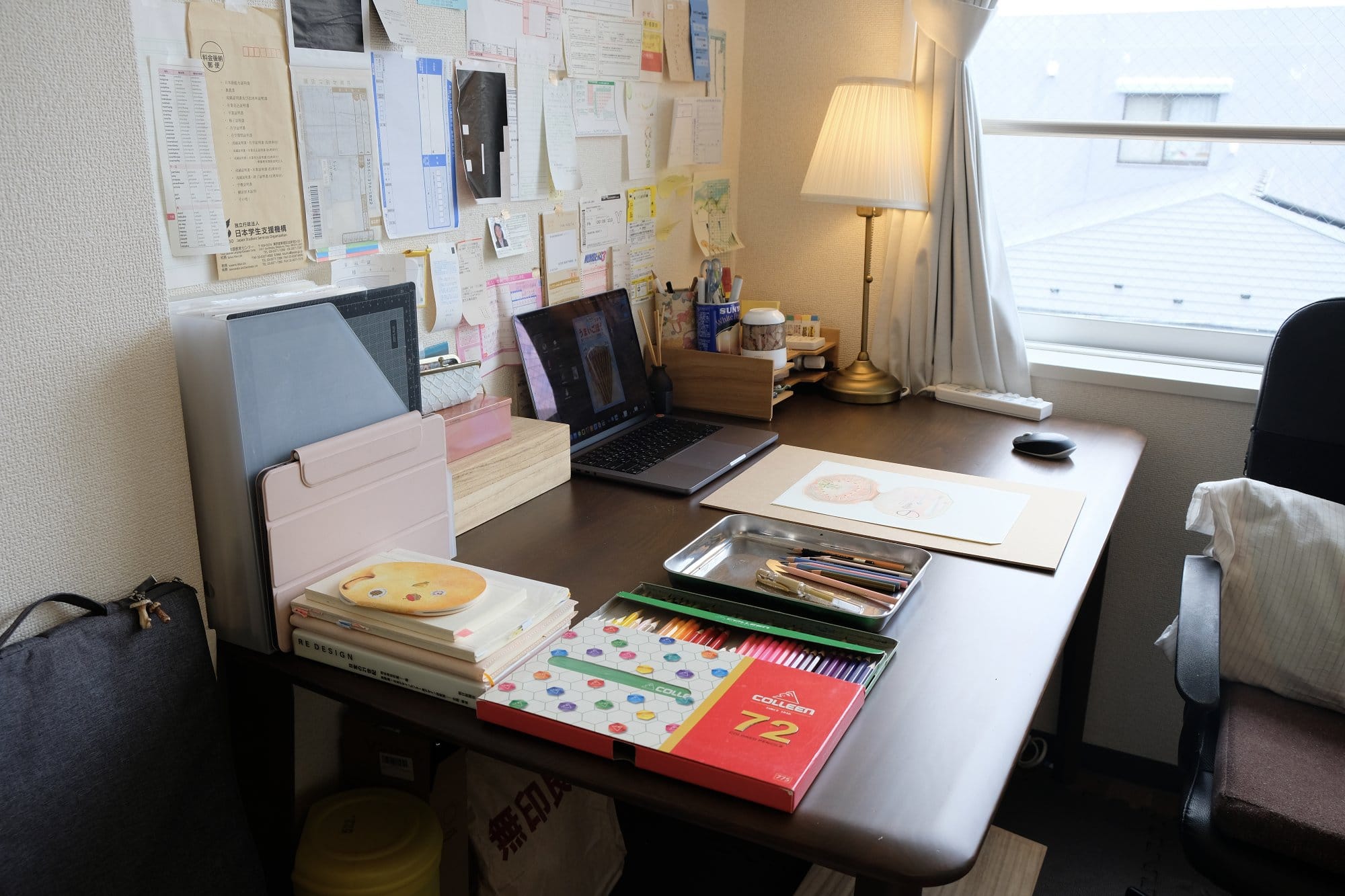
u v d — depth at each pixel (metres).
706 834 1.87
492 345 1.54
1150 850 1.85
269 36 1.11
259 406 0.96
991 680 0.96
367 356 1.07
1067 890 1.74
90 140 0.87
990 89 2.06
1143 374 1.86
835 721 0.85
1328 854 1.09
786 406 1.94
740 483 1.49
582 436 1.64
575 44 1.61
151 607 0.93
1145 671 2.00
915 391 2.03
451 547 1.21
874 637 1.01
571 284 1.70
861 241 2.10
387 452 1.08
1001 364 1.96
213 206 1.08
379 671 0.96
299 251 1.20
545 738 0.86
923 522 1.33
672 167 1.94
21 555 0.86
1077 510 1.38
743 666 0.94
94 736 0.89
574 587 1.15
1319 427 1.49
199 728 0.99
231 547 1.00
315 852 1.14
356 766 1.31
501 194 1.51
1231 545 1.42
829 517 1.35
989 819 0.77
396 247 1.34
